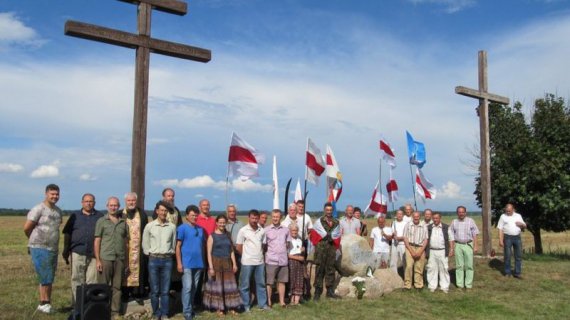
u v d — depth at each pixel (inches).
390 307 438.9
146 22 400.8
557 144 760.3
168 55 416.5
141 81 397.1
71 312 360.5
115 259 363.6
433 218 520.1
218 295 389.1
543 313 437.1
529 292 510.9
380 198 585.0
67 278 541.0
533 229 801.6
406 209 552.1
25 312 364.5
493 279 560.1
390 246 551.2
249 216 409.7
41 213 366.6
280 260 420.8
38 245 366.3
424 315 421.4
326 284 455.2
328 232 454.3
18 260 729.0
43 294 370.9
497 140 797.9
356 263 497.0
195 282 379.6
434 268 513.3
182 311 391.5
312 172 483.8
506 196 772.0
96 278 370.3
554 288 526.6
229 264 396.8
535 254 759.7
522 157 760.3
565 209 737.0
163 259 366.3
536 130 782.5
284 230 428.5
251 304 427.2
